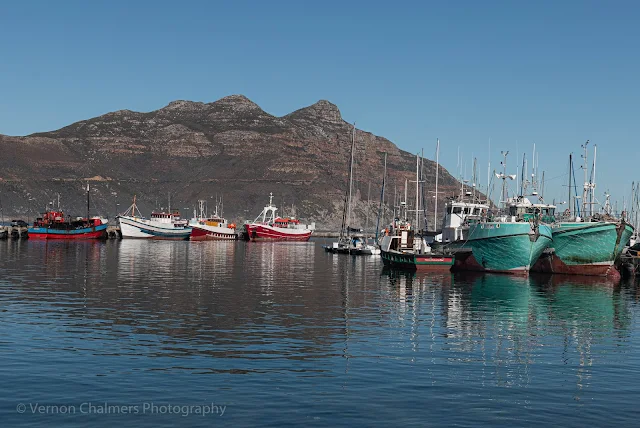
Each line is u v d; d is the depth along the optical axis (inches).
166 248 5108.3
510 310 1809.8
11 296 1887.3
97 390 929.5
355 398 911.7
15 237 6264.8
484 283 2596.0
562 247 2960.1
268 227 7716.5
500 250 2942.9
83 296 1919.3
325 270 3216.0
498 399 920.9
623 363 1157.1
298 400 898.7
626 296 2224.4
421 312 1742.1
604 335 1438.2
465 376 1041.5
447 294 2190.0
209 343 1252.5
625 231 2827.3
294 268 3321.9
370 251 4825.3
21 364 1059.3
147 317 1547.7
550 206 3255.4
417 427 803.4
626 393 962.1
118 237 6939.0
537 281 2716.5
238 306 1776.6
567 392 962.7
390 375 1035.3
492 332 1448.1
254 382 981.2
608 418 848.3
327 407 871.1
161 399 895.1
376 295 2132.1
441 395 933.2
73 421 809.5
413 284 2527.1
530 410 874.8
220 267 3230.8
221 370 1047.0
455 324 1547.7
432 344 1291.8
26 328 1366.9
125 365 1066.1
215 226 7573.8
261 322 1512.1
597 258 2856.8
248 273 2913.4
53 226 6373.0
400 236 3545.8
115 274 2667.3
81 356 1120.8
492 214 3550.7
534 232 2829.7
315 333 1384.1
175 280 2472.9
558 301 2047.2
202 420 817.5
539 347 1286.9
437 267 3157.0
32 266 2999.5
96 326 1408.7
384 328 1469.0
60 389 931.3
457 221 3560.5
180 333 1349.7
